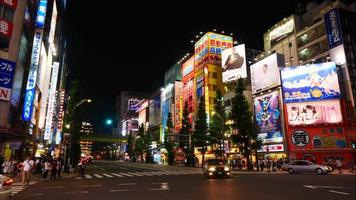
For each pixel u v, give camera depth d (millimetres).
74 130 35500
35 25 32531
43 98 41562
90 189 14430
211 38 69375
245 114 37969
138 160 98438
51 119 43562
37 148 40062
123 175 26391
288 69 42969
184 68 79125
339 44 42375
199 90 68500
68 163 29203
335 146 37875
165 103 90188
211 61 67812
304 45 49438
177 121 76375
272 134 43656
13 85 26547
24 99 30219
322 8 51031
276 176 24266
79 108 36312
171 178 22172
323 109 39594
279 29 55812
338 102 39031
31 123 34375
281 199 10656
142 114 124250
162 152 80375
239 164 39625
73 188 15023
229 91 56312
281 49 53969
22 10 27891
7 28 26562
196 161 53812
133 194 12234
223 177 22328
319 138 39000
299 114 40844
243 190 13586
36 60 31656
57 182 19000
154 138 97688
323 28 46500
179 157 60094
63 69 62688
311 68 41438
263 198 10914
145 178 22312
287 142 41344
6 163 21141
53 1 41625
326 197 11156
